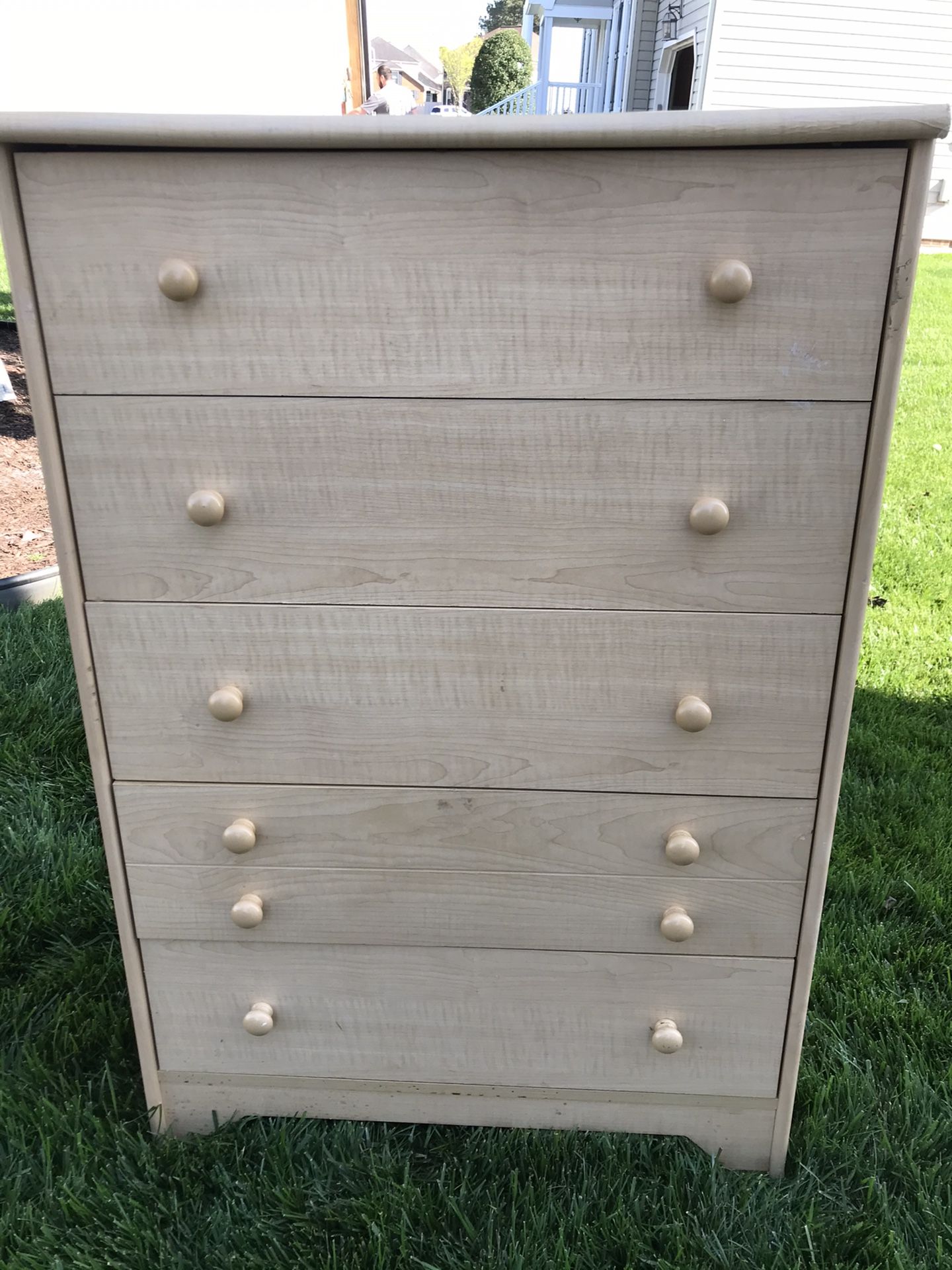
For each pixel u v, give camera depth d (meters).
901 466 3.92
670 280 0.90
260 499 1.01
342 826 1.16
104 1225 1.19
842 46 7.54
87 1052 1.45
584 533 1.00
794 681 1.05
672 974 1.21
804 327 0.91
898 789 2.10
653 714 1.08
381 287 0.92
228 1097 1.33
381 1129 1.35
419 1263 1.15
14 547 3.31
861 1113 1.32
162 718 1.12
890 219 0.87
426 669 1.08
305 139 0.85
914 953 1.64
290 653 1.08
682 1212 1.21
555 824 1.15
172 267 0.91
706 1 7.50
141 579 1.05
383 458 0.99
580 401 0.95
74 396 0.98
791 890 1.15
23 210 0.91
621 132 0.83
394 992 1.25
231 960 1.25
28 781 2.08
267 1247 1.16
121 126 0.86
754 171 0.86
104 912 1.73
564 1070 1.29
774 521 0.98
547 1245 1.16
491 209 0.89
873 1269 1.13
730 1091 1.27
